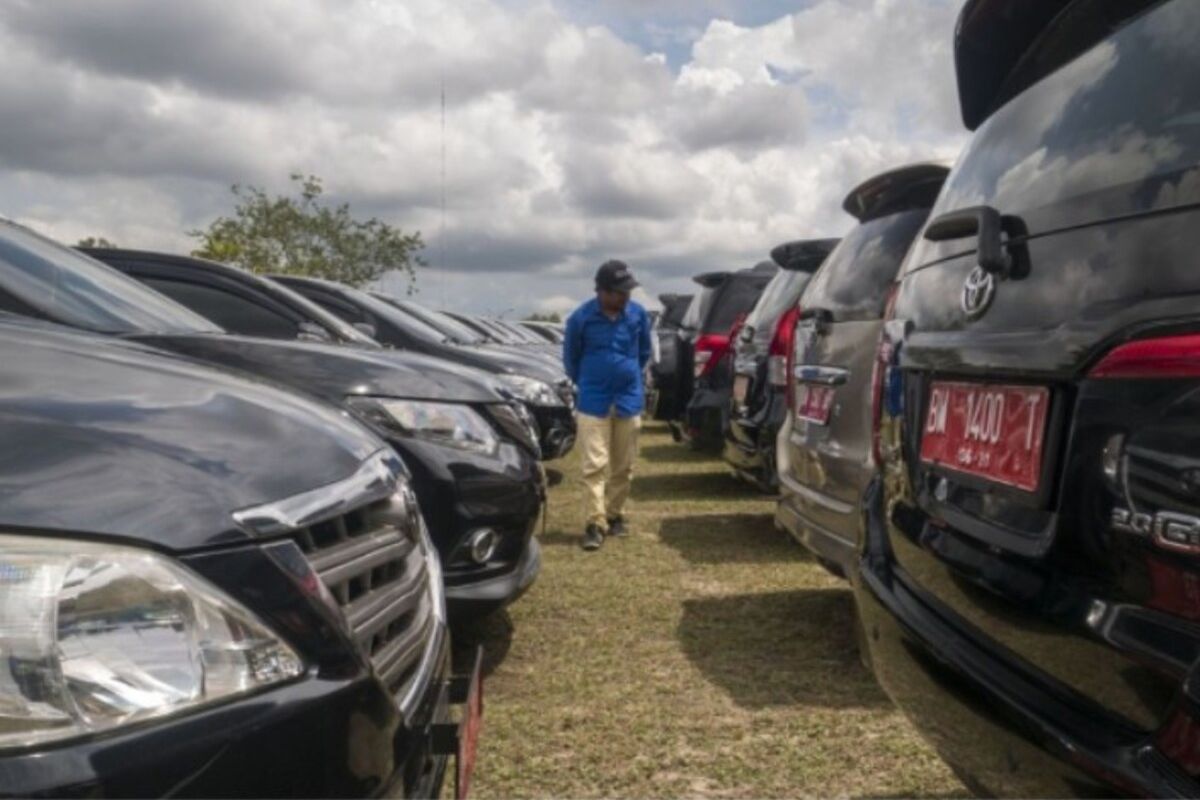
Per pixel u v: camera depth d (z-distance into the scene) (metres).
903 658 2.00
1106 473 1.42
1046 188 1.76
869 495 2.44
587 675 3.58
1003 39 2.14
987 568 1.74
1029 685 1.58
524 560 3.66
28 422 1.33
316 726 1.30
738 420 6.02
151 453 1.37
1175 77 1.55
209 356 3.19
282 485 1.49
